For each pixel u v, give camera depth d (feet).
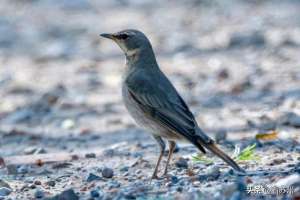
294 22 90.48
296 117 48.42
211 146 36.40
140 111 39.37
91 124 54.75
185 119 37.99
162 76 40.29
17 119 57.62
